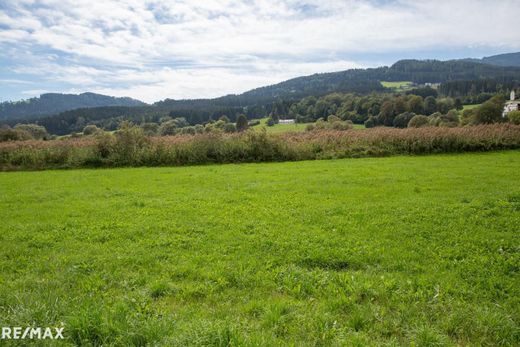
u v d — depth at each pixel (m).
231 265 6.15
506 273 5.76
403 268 6.00
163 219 9.05
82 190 13.34
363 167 18.55
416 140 26.00
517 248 6.70
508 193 10.65
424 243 7.10
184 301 5.02
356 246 6.95
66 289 5.32
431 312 4.60
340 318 4.48
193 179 15.66
